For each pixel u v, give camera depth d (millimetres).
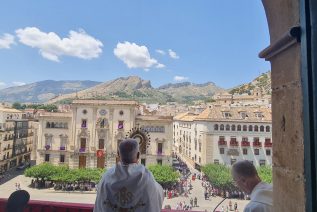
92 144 54844
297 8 2166
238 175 3344
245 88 155125
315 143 1935
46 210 4059
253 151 54281
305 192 2035
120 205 2986
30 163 71375
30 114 82938
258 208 2953
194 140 64188
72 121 55219
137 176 3023
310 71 1991
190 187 46812
